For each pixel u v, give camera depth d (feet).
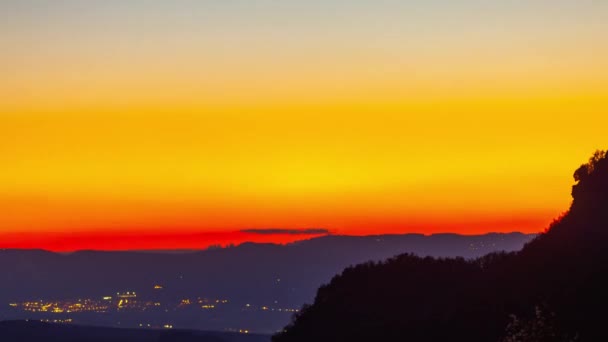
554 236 421.18
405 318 449.48
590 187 426.51
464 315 408.67
